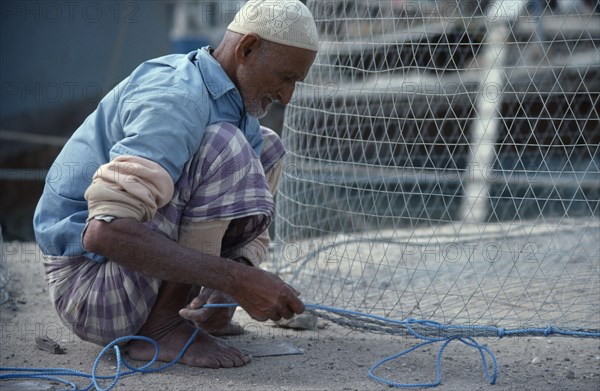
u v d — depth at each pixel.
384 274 3.76
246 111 2.46
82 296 2.38
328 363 2.55
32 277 3.73
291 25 2.33
